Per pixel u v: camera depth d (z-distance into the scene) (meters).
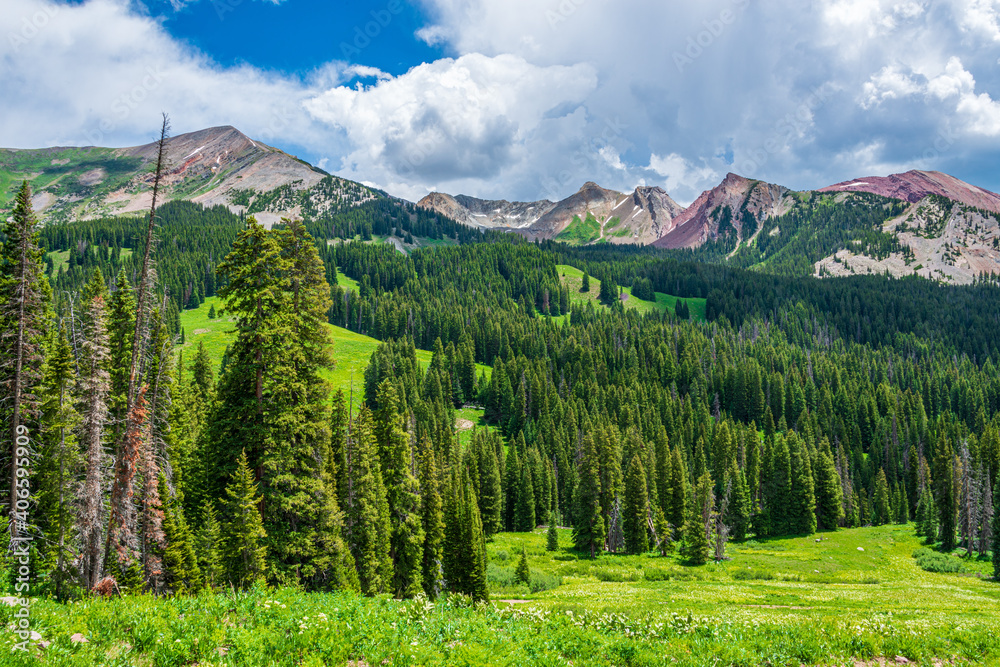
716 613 35.53
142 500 25.72
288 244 30.45
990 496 80.25
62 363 29.48
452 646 13.67
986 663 17.12
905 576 67.56
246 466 26.06
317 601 16.70
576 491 94.75
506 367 173.75
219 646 12.83
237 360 27.17
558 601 48.16
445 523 45.16
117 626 13.02
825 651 17.12
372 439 37.94
